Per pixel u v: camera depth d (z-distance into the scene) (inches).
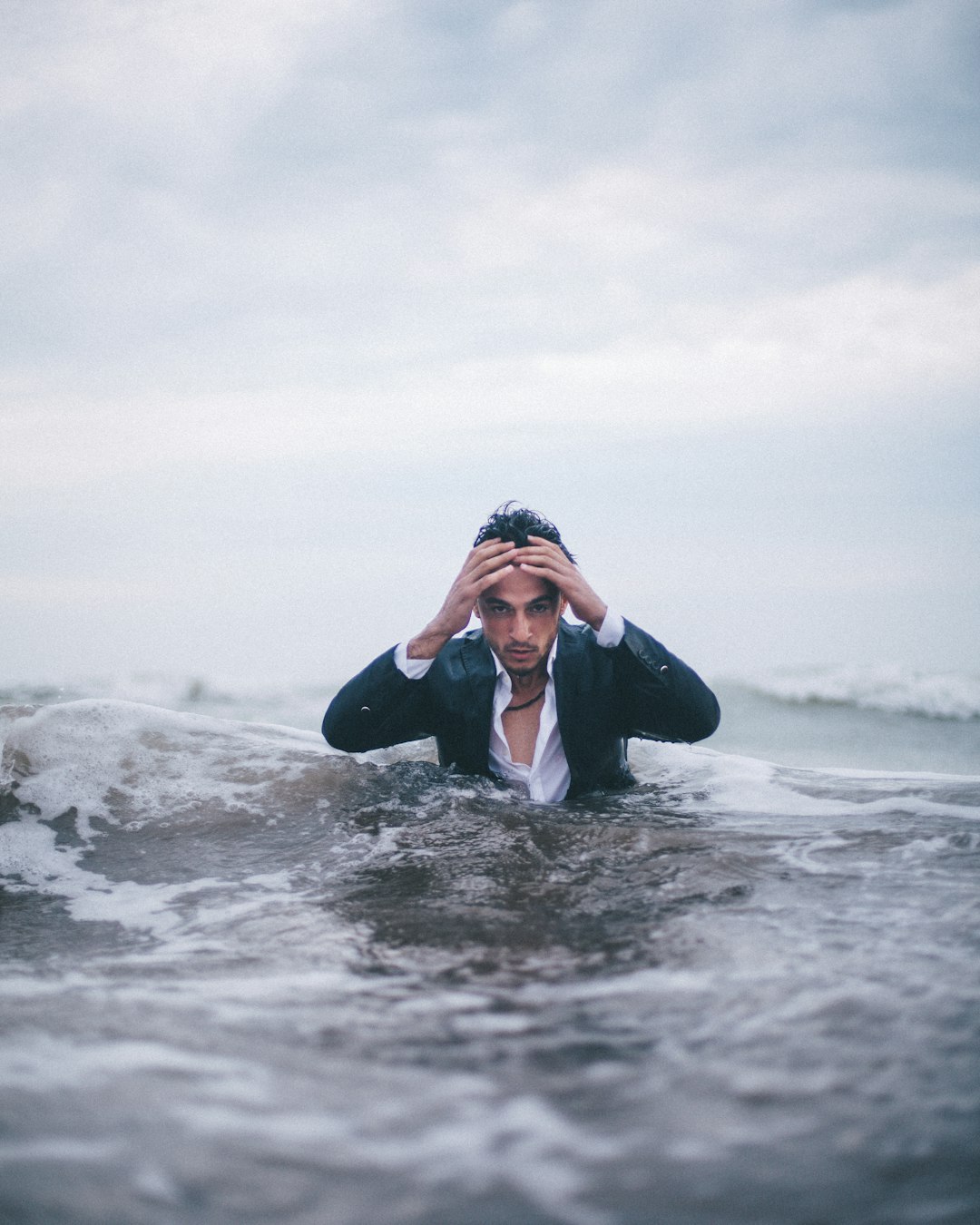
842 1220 41.0
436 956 83.6
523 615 130.6
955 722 366.3
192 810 128.6
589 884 101.5
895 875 98.9
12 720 141.7
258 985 77.0
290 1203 41.6
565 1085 54.4
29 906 106.8
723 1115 50.5
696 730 135.4
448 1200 42.1
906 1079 54.6
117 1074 54.6
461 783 136.3
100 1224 39.0
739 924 87.1
